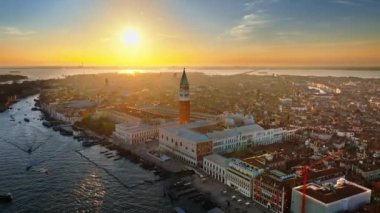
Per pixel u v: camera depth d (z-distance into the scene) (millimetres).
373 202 196000
